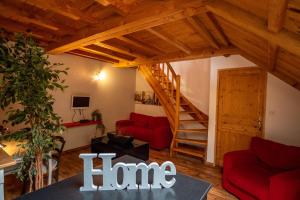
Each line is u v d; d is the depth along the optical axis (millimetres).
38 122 1941
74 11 2361
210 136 4285
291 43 1486
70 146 4832
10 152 2209
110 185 1339
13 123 1903
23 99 1808
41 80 1885
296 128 3260
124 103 6629
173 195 1296
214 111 4242
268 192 2262
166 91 5621
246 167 2908
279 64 2738
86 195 1257
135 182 1365
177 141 4863
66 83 4816
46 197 1213
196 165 4215
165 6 2090
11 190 2863
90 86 5434
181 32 3100
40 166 2066
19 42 1852
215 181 3436
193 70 5871
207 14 2342
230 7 1749
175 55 4289
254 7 1521
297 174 2215
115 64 5812
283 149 2770
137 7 2299
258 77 3654
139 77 6957
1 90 1788
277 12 1221
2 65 1802
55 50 3826
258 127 3639
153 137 5230
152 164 1382
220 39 3236
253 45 2625
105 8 2408
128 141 4023
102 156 1324
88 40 3158
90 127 5328
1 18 2840
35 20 2670
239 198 2785
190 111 5207
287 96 3340
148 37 3490
